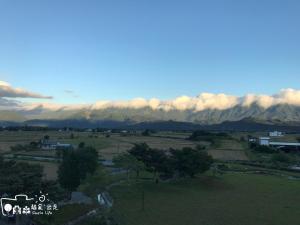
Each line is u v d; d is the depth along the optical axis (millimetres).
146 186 144375
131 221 93562
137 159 154375
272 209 111875
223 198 127312
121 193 128500
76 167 123125
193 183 153875
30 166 97438
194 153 163125
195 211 106938
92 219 89938
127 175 159375
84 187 136875
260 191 141875
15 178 81625
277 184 159000
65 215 90625
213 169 190875
